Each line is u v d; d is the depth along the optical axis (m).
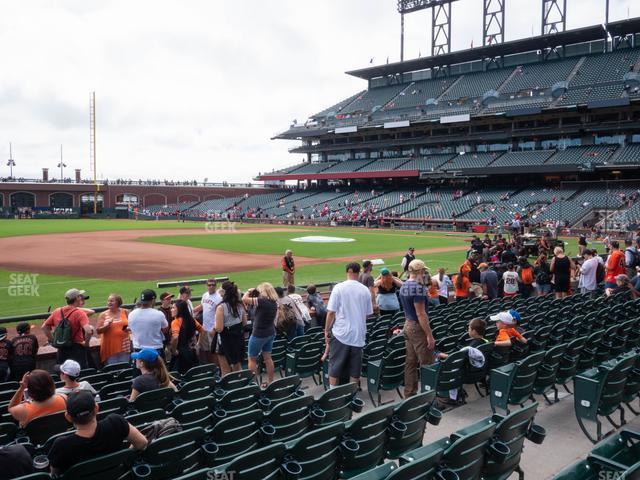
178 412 6.05
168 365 11.16
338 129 79.38
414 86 81.56
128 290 20.30
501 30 69.62
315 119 87.50
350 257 32.34
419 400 5.68
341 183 88.38
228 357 9.39
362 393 9.14
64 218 81.94
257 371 10.32
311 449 4.58
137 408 6.45
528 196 61.06
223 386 7.90
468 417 7.69
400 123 71.94
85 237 46.56
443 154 75.25
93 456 4.35
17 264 28.33
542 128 64.19
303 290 18.44
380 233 55.72
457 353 7.90
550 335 9.91
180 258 31.67
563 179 64.06
